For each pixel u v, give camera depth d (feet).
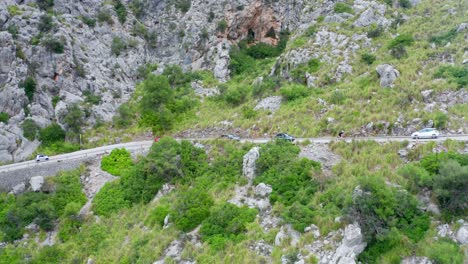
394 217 104.88
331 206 116.06
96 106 230.48
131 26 295.28
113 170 178.29
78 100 229.25
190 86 252.01
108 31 281.54
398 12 245.04
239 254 112.06
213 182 150.30
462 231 101.09
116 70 262.26
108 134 215.92
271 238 114.32
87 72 244.22
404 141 137.80
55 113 220.84
